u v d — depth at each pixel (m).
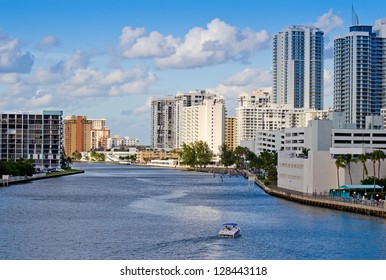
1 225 161.38
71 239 139.88
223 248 130.00
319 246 132.12
